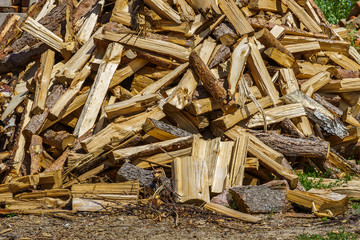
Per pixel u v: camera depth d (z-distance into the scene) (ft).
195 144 20.10
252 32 24.98
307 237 14.47
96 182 20.25
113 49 24.07
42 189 20.42
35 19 28.60
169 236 14.84
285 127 23.62
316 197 18.22
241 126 23.04
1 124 24.71
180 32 25.12
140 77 24.61
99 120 22.76
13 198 19.15
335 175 23.26
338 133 24.59
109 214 17.39
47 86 23.88
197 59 23.22
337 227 16.10
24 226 16.24
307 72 27.81
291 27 29.48
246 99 23.29
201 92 23.34
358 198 20.29
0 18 34.96
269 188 18.29
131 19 25.11
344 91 27.99
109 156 20.16
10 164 21.72
